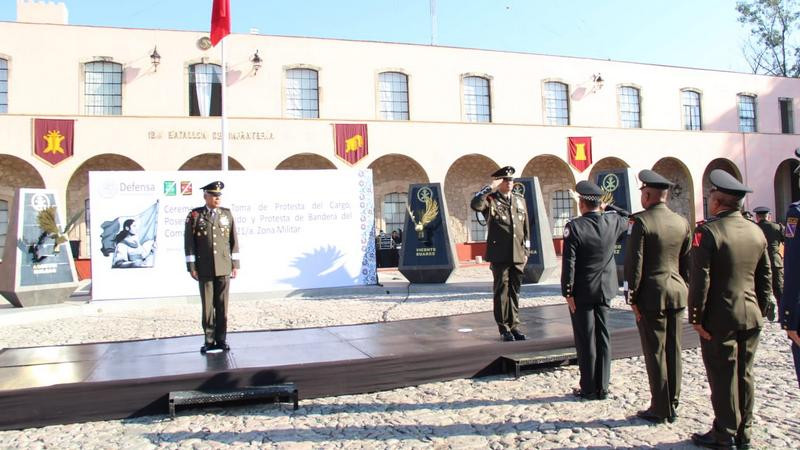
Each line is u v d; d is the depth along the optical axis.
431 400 5.87
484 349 6.71
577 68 27.16
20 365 6.32
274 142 22.00
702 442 4.50
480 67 25.62
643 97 28.11
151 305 13.80
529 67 26.39
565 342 7.09
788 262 4.00
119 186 14.23
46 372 5.96
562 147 26.03
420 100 24.72
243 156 21.67
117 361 6.48
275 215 15.09
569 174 27.47
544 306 9.94
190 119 21.16
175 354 6.82
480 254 26.11
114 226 14.10
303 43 23.27
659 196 5.20
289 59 23.06
